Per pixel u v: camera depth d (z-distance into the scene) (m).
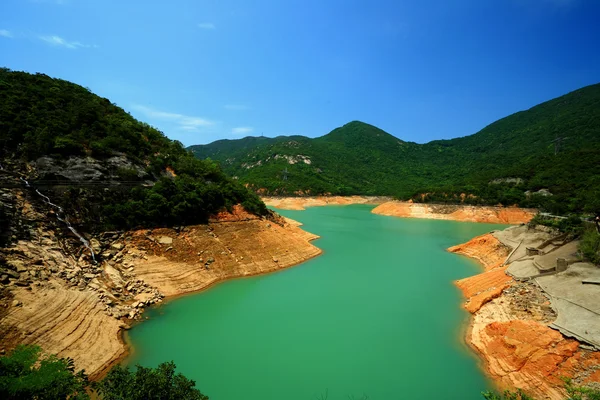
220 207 44.34
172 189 39.59
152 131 49.59
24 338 18.25
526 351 19.66
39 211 28.36
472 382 19.61
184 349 22.25
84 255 28.47
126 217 34.50
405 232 69.12
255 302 30.17
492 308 27.12
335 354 22.25
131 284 28.59
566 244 34.25
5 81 39.69
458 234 67.50
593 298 21.78
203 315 27.20
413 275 39.25
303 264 42.91
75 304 22.58
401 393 18.61
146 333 24.02
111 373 13.05
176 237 36.31
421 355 22.33
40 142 32.62
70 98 42.50
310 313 28.28
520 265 32.84
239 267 37.41
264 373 20.03
